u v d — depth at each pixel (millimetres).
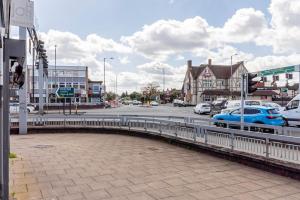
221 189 6559
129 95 168375
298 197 5980
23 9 9945
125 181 7262
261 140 8750
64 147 12742
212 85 80625
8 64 4625
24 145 13391
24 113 18297
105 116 19422
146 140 15211
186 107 68312
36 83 68750
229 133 10117
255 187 6672
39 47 30125
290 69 14047
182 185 6891
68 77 76938
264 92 76938
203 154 10859
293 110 20016
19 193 6352
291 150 7828
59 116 19734
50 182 7203
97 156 10547
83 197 6117
